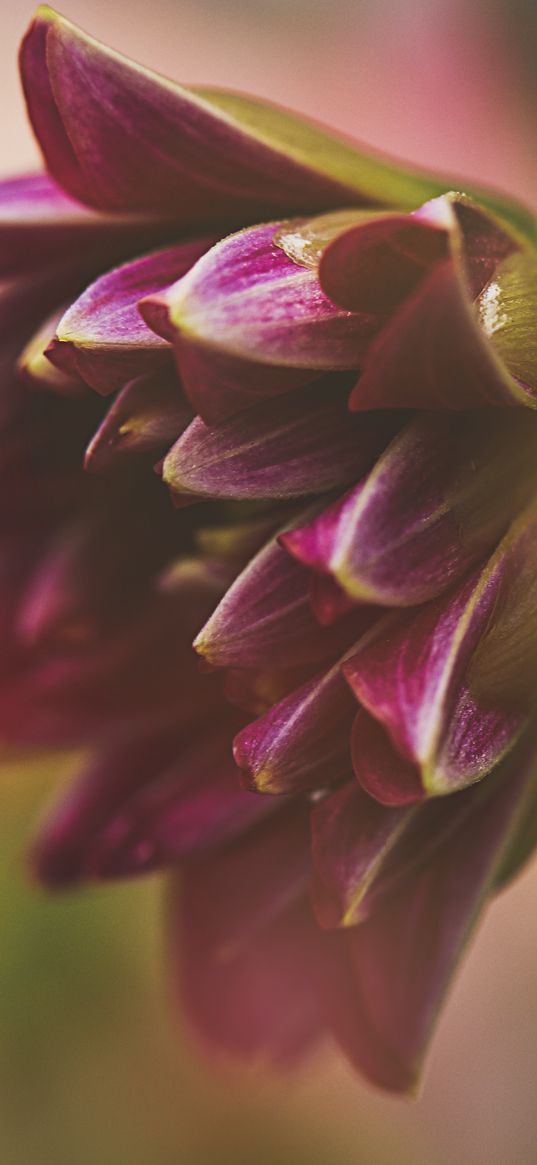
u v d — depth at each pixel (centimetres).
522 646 14
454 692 13
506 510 14
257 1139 33
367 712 13
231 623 14
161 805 17
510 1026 35
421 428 14
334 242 13
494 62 31
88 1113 32
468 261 14
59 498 17
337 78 34
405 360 13
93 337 14
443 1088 35
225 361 13
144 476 17
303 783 14
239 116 15
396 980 16
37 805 30
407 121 32
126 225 16
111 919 32
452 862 15
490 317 14
